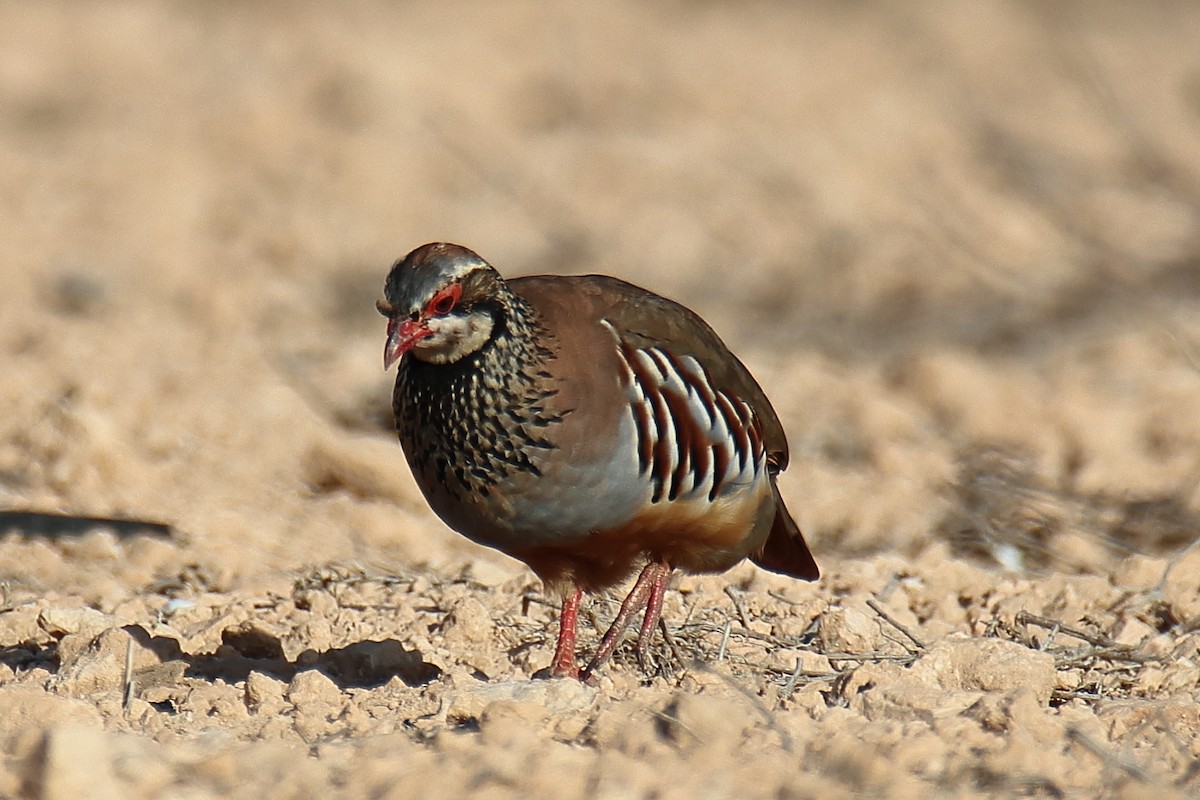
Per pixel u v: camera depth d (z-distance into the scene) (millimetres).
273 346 18297
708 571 9430
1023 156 26172
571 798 6766
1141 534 13109
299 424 15008
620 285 9297
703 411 9016
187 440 14461
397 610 10367
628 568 9227
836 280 21750
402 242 23281
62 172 25234
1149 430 15484
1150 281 20734
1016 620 9992
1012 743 7219
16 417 14492
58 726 7039
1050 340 18984
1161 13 38031
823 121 28719
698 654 9383
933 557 11773
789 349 19156
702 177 25469
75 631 9523
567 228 23922
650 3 39062
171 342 17984
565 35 35438
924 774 7137
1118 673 9219
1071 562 12516
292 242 22750
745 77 31922
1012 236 22797
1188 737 7930
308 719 7762
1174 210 23844
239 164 25844
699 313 20828
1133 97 30266
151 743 7172
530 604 10477
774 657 9367
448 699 7801
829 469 14789
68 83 31000
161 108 28984
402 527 12539
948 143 27203
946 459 14727
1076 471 14719
